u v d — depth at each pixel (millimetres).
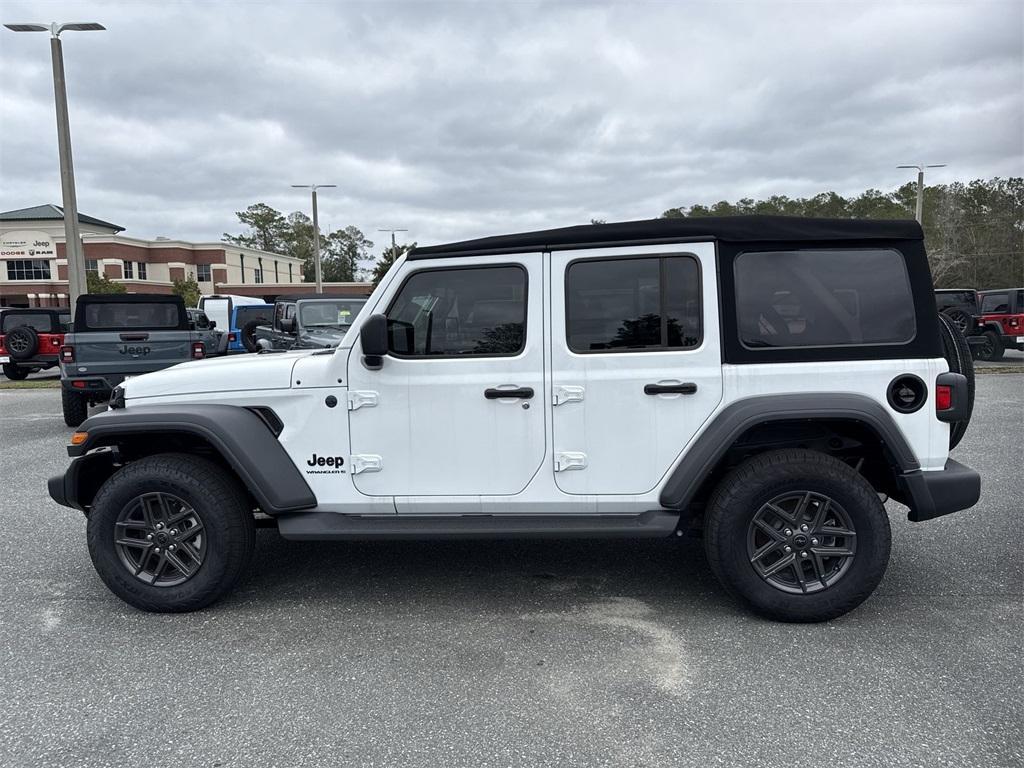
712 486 3797
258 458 3666
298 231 102438
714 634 3475
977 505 5582
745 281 3564
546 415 3637
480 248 3643
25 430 9914
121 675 3162
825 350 3525
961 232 59938
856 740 2604
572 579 4215
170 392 3834
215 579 3719
